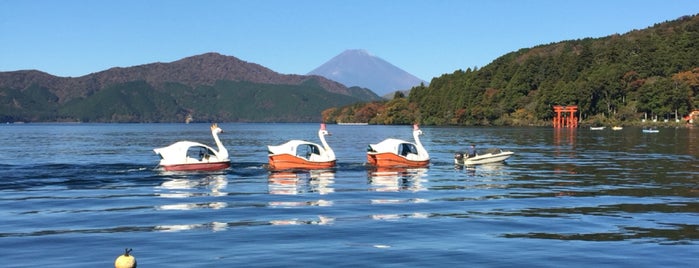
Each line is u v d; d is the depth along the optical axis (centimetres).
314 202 2805
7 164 5066
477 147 7956
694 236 2042
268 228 2148
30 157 6141
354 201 2842
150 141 10919
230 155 6500
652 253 1809
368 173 4275
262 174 4175
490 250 1834
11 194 3083
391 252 1802
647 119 18388
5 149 7800
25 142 10244
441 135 12850
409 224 2233
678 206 2705
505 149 7500
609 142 9294
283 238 1981
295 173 4259
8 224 2214
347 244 1898
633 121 18038
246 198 2944
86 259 1708
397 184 3584
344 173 4266
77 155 6512
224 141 11088
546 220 2331
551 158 5900
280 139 12225
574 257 1758
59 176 3972
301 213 2478
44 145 9044
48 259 1708
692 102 17875
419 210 2569
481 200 2889
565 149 7494
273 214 2452
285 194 3106
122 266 1262
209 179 3844
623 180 3825
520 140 10206
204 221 2284
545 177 4022
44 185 3484
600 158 5891
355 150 7481
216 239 1961
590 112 19562
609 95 19212
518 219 2350
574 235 2053
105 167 4662
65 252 1784
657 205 2733
